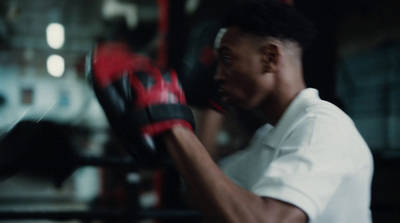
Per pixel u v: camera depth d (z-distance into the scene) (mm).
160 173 3230
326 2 2475
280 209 656
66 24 8516
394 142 3717
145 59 710
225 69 826
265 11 794
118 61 674
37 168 937
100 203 5258
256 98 826
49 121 959
